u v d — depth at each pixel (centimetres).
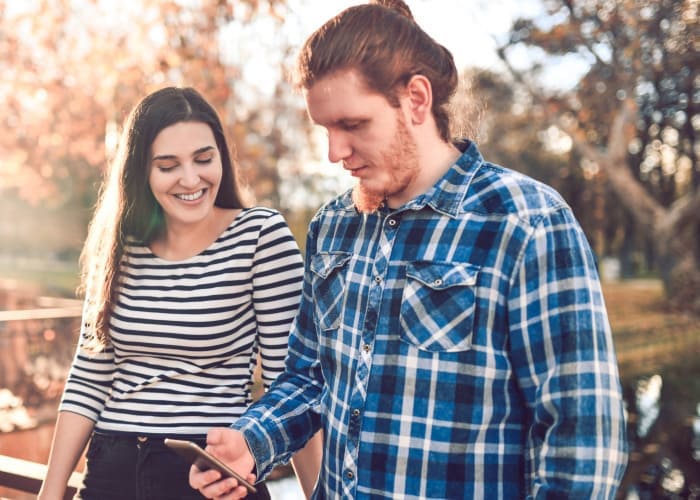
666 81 1441
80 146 1193
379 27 123
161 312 185
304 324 155
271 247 189
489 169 130
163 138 185
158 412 180
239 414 184
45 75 1101
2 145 1223
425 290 124
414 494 121
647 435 664
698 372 916
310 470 194
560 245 117
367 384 127
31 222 4028
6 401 608
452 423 120
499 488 119
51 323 666
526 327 117
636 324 1328
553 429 111
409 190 132
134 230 192
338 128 125
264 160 1165
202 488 130
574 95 1485
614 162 1473
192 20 927
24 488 209
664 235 1463
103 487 179
